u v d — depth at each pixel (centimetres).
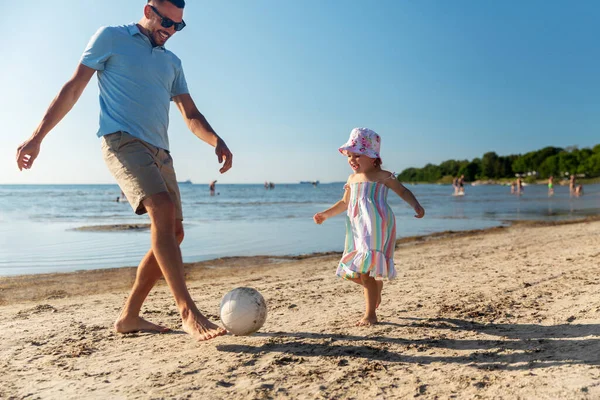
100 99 346
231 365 280
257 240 1139
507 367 262
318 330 354
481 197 4200
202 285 590
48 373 275
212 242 1102
